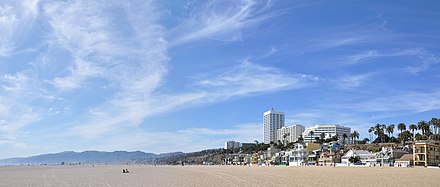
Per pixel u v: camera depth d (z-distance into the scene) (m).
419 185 48.19
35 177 73.25
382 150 186.62
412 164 160.50
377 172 90.06
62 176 77.62
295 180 59.19
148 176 76.56
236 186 48.34
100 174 88.25
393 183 51.94
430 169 113.00
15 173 93.88
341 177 67.56
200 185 50.53
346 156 196.75
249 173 87.25
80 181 60.00
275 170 110.12
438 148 162.62
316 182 54.59
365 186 47.56
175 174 86.06
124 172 99.12
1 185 52.25
